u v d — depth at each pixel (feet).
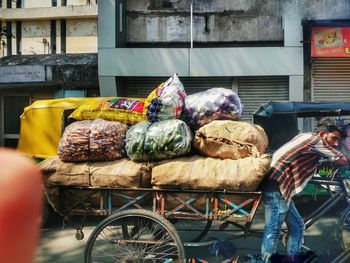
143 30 39.45
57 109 22.95
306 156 11.75
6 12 48.21
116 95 37.50
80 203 12.21
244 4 38.19
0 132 41.63
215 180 11.02
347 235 14.28
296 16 35.88
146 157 11.82
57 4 48.32
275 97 37.06
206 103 12.68
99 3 37.04
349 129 16.87
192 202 11.37
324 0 35.60
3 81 40.98
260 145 11.94
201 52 36.37
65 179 12.07
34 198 2.01
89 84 39.06
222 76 36.65
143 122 12.60
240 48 36.11
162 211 11.56
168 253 11.74
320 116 20.07
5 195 1.93
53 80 39.70
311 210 18.31
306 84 36.32
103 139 12.16
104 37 37.06
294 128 20.61
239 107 12.98
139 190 11.68
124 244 12.02
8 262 1.90
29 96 41.29
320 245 15.40
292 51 35.78
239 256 12.94
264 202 11.63
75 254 16.22
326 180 14.40
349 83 36.04
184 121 12.94
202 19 38.75
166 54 36.68
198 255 13.03
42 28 48.78
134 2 39.40
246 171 10.92
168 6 39.14
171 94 12.58
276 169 11.51
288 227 12.69
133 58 36.86
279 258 11.73
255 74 36.09
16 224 1.93
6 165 2.00
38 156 23.00
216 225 16.51
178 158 11.89
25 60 43.16
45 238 18.30
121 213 11.64
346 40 35.04
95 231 11.98
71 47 48.39
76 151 12.19
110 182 11.78
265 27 38.04
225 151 11.63
